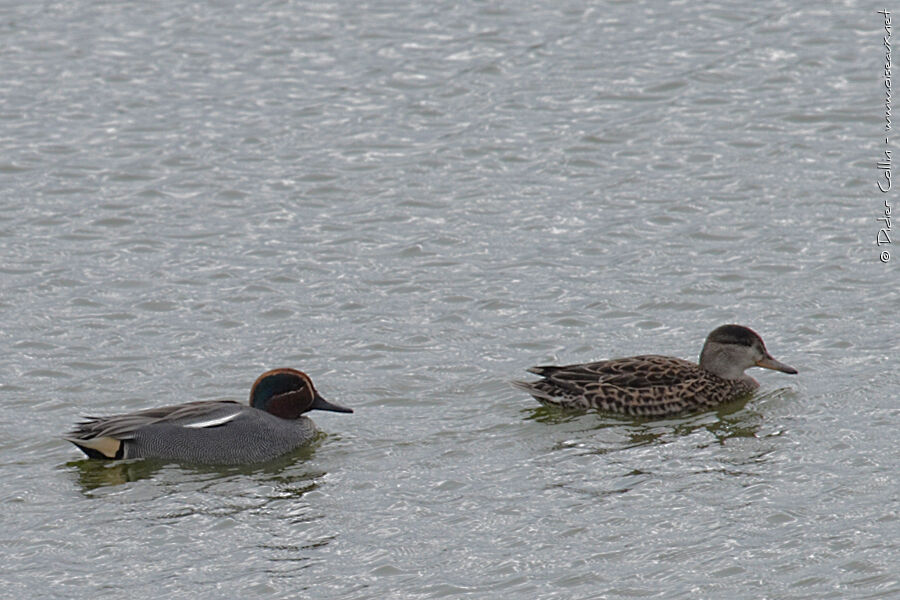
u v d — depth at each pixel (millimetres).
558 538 14180
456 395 17953
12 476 15852
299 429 16781
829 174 25062
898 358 18344
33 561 13961
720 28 32750
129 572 13758
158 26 34188
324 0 35594
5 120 28812
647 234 23000
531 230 23406
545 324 19984
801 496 14836
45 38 33469
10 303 20797
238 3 35625
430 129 28000
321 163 26469
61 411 17547
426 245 22875
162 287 21375
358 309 20578
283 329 19938
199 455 16203
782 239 22453
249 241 23172
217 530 14586
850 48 31125
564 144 26953
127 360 18984
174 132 28109
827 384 17844
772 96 28797
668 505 14781
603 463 15914
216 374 18594
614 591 13164
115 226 23812
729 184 24844
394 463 16109
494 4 34938
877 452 15789
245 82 30734
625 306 20469
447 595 13227
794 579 13211
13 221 24000
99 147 27391
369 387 18188
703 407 17562
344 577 13609
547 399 17469
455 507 14938
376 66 31359
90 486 15641
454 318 20203
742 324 19750
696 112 28188
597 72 30516
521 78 30406
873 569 13297
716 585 13180
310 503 15172
